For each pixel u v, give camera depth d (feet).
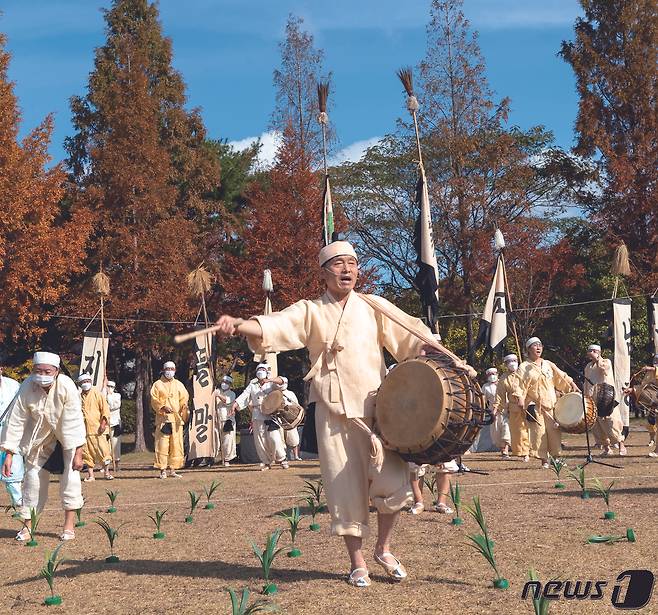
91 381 57.62
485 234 116.26
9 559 26.22
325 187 44.21
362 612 17.54
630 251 119.65
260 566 23.07
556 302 125.39
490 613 17.12
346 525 19.76
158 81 128.98
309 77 123.65
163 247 108.99
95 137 116.47
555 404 48.21
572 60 125.18
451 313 121.29
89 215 102.78
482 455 63.05
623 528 26.04
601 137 121.60
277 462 65.16
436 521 29.35
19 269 93.76
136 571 23.29
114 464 67.10
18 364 118.42
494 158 119.55
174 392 59.11
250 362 121.60
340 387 20.04
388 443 19.51
